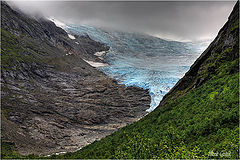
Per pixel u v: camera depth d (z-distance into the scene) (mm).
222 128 23219
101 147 39281
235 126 22453
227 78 35031
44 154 57750
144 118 47656
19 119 71750
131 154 27719
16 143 57938
